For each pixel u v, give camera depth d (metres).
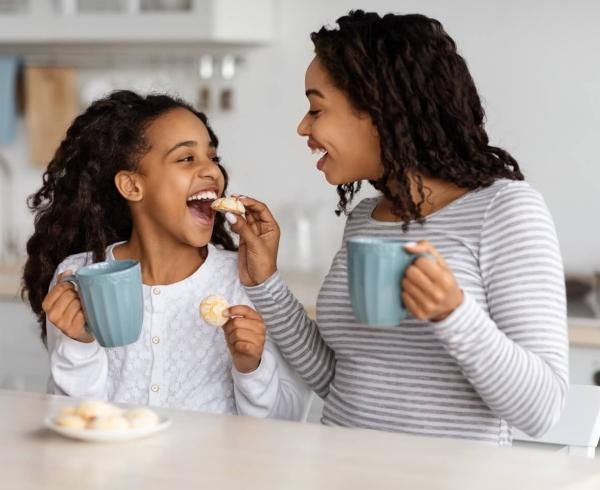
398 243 1.54
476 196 1.84
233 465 1.44
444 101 1.84
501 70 3.85
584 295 3.58
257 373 2.03
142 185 2.23
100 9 3.98
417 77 1.82
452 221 1.84
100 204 2.35
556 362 1.71
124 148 2.24
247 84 4.26
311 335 2.10
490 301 1.78
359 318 1.59
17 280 3.99
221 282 2.23
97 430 1.52
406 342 1.84
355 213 2.07
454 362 1.81
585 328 3.21
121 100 2.30
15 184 4.61
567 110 3.79
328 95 1.87
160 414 1.70
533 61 3.81
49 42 4.40
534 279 1.74
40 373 3.93
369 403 1.88
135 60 4.42
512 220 1.77
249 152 4.28
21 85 4.56
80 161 2.33
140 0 3.93
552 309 1.73
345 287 1.93
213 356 2.19
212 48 4.30
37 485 1.36
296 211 4.21
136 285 1.73
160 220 2.21
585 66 3.76
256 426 1.63
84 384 2.07
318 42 1.88
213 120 4.31
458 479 1.39
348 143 1.87
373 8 4.02
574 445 1.98
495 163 1.88
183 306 2.21
